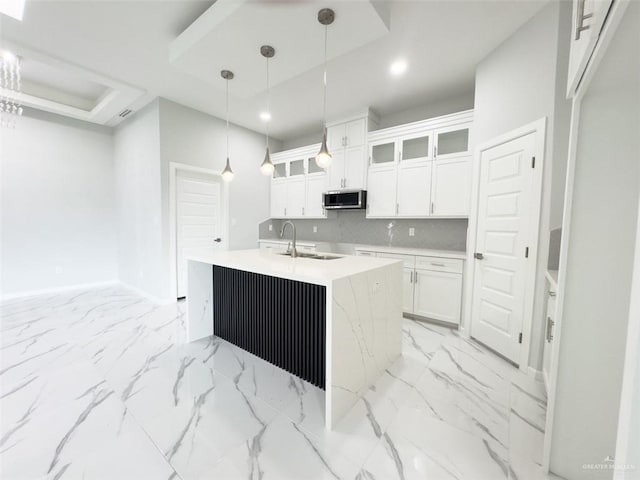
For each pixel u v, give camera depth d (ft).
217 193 14.23
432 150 10.53
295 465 4.09
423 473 3.99
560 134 6.25
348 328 5.31
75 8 6.68
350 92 10.80
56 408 5.24
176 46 7.37
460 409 5.42
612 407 3.52
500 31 7.23
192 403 5.49
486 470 4.05
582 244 3.57
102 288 14.69
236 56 7.28
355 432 4.78
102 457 4.15
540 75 6.56
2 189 12.37
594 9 2.68
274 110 12.76
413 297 10.47
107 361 7.10
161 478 3.84
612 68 3.17
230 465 4.07
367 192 12.46
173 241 12.39
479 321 8.43
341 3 5.50
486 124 8.23
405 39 7.61
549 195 6.41
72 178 14.24
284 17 5.86
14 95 11.44
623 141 3.29
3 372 6.48
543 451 4.36
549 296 6.28
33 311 10.96
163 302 12.15
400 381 6.40
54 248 13.82
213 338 8.68
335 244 14.98
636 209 3.27
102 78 9.88
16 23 7.18
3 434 4.56
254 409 5.34
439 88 10.43
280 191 16.40
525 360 6.79
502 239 7.59
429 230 11.85
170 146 12.05
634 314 2.51
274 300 7.04
